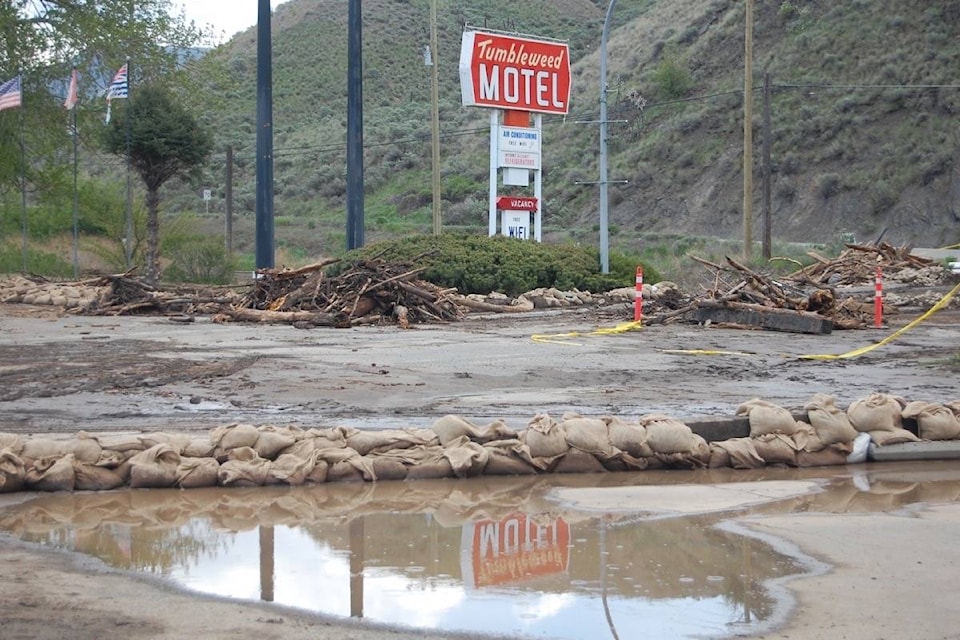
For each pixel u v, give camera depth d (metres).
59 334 23.02
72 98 44.12
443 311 27.42
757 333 24.19
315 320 25.47
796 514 8.89
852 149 74.00
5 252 51.62
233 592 6.59
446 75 113.50
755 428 11.23
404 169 90.00
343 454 10.20
